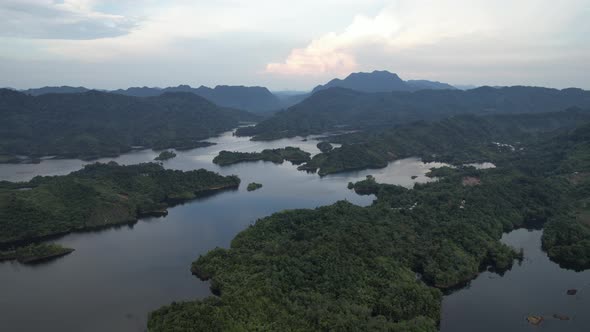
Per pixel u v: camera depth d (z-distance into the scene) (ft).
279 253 496.23
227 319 354.74
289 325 355.77
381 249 499.10
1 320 435.12
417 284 432.25
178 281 505.25
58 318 436.76
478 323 406.62
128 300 467.93
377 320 360.48
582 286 479.82
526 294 461.78
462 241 539.70
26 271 548.31
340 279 427.74
